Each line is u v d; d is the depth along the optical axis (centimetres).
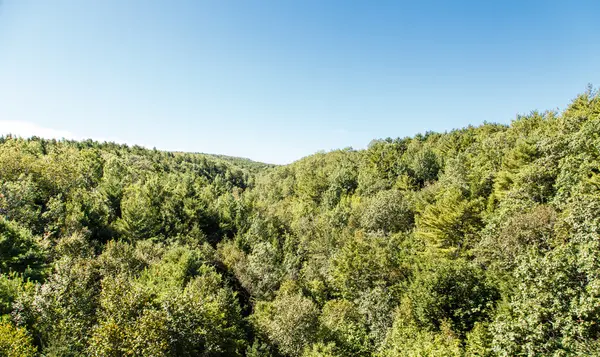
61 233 3678
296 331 2223
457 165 4828
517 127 5197
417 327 1988
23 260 2711
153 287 2439
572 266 1184
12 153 5416
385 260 3014
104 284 1962
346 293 3089
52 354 1527
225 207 6019
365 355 2109
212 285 2908
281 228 6041
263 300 3331
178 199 5562
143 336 1612
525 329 1174
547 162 2822
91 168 7056
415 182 6506
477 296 1922
